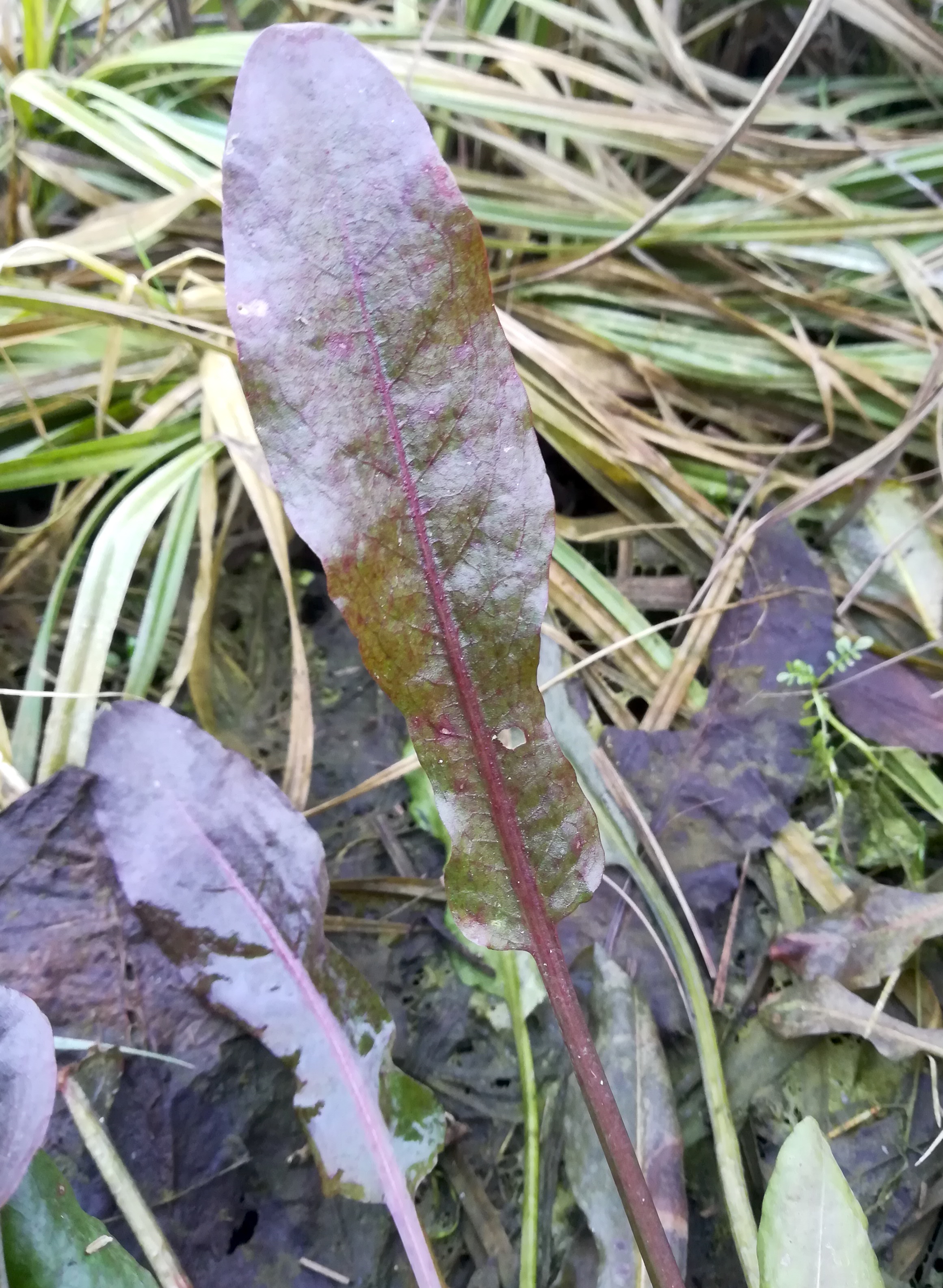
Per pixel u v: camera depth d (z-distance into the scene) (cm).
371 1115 24
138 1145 24
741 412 39
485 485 18
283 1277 24
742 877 30
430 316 18
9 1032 19
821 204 39
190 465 33
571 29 41
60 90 38
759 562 34
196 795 26
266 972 25
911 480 35
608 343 38
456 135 42
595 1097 20
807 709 32
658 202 40
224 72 38
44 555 32
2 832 25
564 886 20
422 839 31
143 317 31
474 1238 25
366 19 41
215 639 34
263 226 17
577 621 34
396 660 19
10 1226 20
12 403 32
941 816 31
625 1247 23
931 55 39
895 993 28
